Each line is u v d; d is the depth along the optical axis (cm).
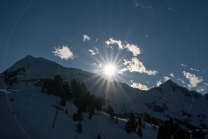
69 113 9588
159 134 9175
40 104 9075
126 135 9519
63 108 10062
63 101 10469
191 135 9619
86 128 8400
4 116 6419
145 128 12494
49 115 7950
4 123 5906
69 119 8556
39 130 6169
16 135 5334
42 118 7356
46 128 6544
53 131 6462
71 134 6844
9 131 5459
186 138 9625
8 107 7331
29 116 7094
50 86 12144
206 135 9200
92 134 7888
